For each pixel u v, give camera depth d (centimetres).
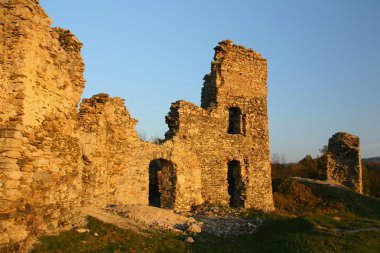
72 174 1166
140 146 1842
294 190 2614
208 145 2105
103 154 1520
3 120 848
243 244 1201
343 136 3241
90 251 904
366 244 1120
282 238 1212
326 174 3219
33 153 905
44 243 877
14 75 867
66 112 1135
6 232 793
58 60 1073
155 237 1148
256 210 2084
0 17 893
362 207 2491
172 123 2064
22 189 850
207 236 1307
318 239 1141
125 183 1741
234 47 2289
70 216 1127
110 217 1280
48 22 1005
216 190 2098
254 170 2253
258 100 2352
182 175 1969
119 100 1766
